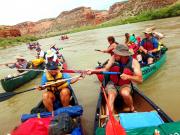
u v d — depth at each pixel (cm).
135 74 202
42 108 225
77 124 185
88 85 342
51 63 234
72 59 566
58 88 229
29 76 412
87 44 889
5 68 606
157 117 171
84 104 277
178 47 492
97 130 163
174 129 149
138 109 217
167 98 263
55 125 169
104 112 209
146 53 353
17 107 301
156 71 354
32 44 1131
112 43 340
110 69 216
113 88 210
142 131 153
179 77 318
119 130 140
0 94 221
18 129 174
